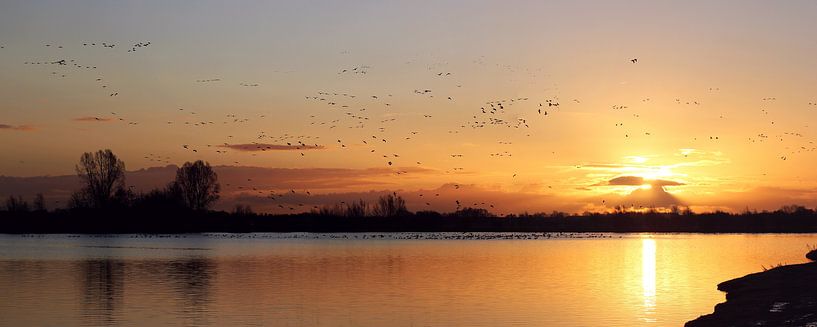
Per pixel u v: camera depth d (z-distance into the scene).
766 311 35.19
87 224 159.62
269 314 39.47
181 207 159.50
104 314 39.41
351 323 36.62
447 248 106.25
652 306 41.00
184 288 50.69
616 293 46.94
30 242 122.94
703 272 62.09
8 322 37.09
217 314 39.41
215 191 162.75
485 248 106.94
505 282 54.25
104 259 78.69
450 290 49.09
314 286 51.84
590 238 163.50
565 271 63.50
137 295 46.91
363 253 92.19
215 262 74.69
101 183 151.25
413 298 45.16
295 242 129.25
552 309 40.22
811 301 37.25
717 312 36.38
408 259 79.94
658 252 95.06
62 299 45.00
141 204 160.25
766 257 83.44
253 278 57.59
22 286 51.91
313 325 36.22
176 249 100.94
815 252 85.31
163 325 36.38
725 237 173.00
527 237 169.62
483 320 37.00
